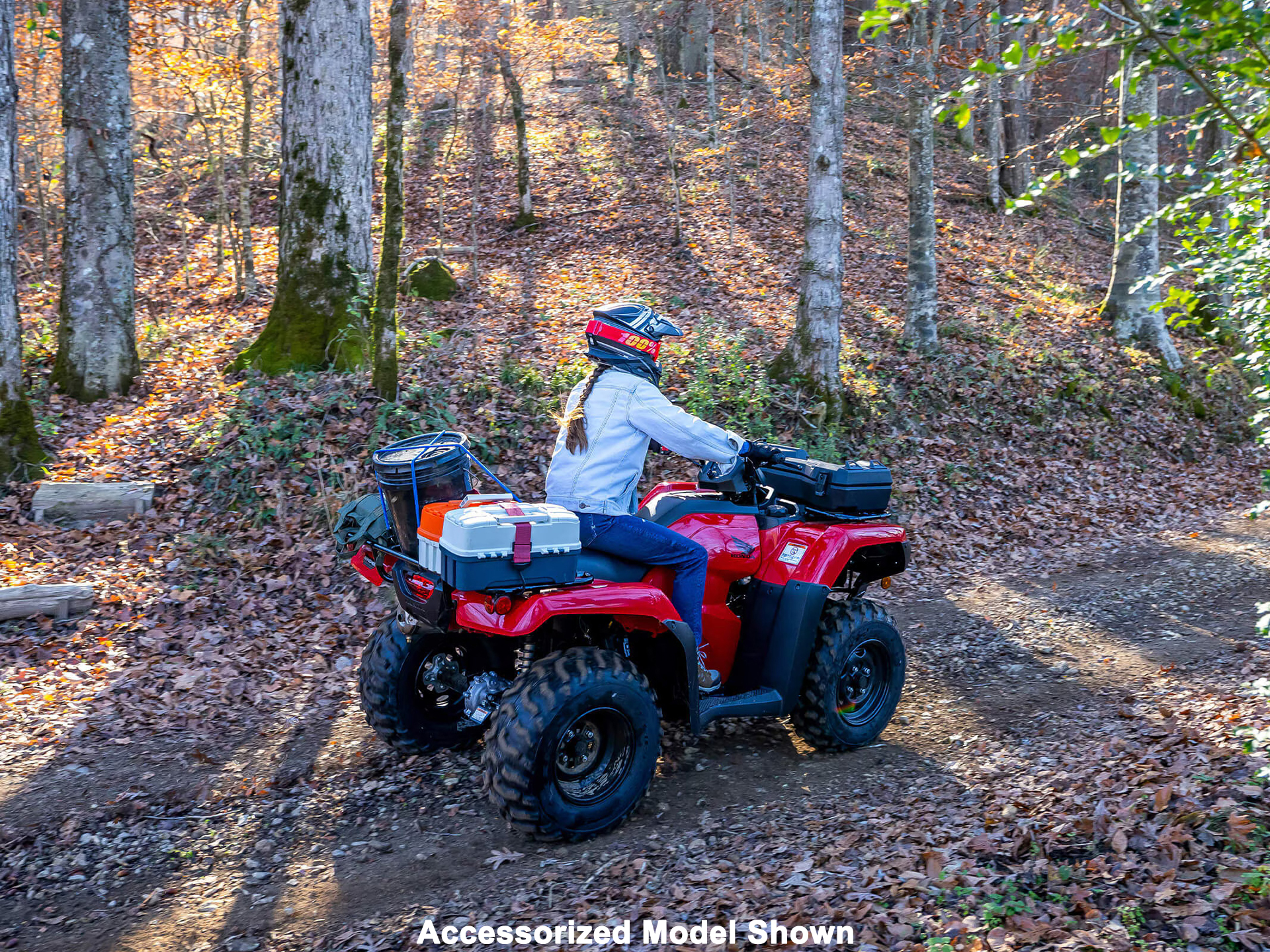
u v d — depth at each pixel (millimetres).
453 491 3996
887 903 3117
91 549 6996
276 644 6027
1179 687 5379
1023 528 9516
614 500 4062
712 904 3260
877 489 4855
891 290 15703
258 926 3354
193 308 13453
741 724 5129
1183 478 11922
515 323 12219
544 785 3676
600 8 25828
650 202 19188
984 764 4508
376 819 4109
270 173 20844
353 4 9805
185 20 13875
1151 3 2430
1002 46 13664
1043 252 19781
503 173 21109
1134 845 3244
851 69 18312
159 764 4586
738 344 10992
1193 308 4480
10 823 4027
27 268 15812
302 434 8109
